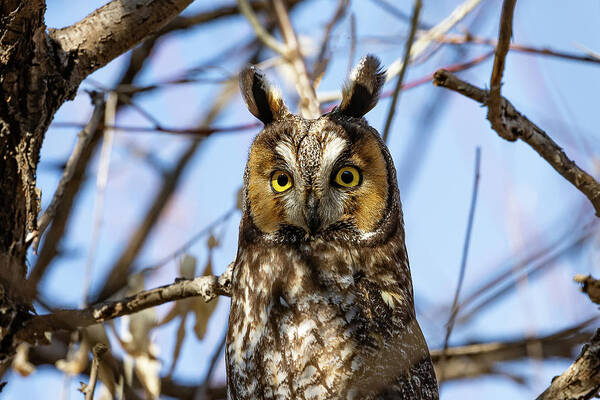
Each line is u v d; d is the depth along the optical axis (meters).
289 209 8.57
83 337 9.60
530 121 7.57
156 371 9.51
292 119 8.93
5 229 7.11
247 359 8.21
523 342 11.87
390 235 8.76
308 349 7.89
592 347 6.41
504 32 7.00
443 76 7.38
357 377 7.71
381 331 8.02
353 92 9.20
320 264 8.42
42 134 7.25
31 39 6.99
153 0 7.59
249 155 8.94
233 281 8.68
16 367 10.13
